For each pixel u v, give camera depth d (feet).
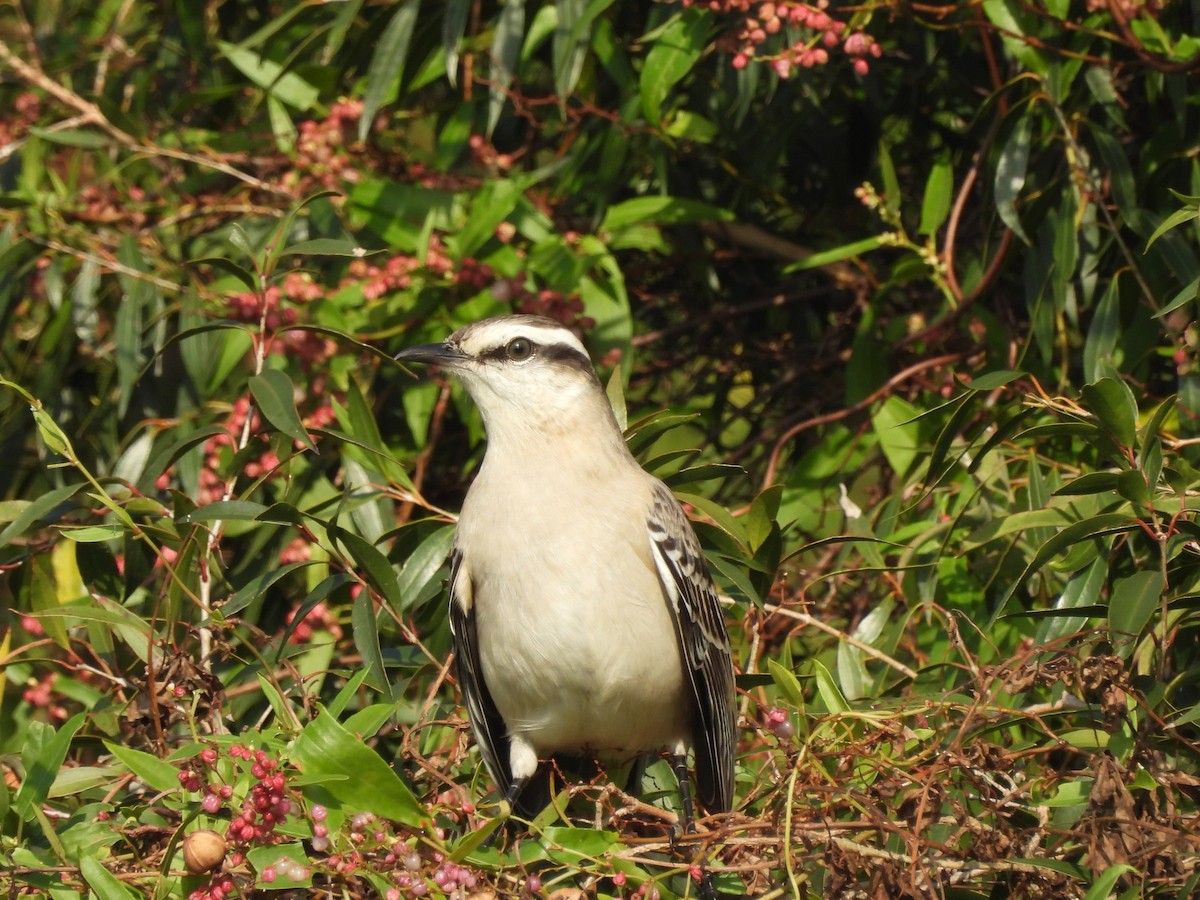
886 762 22.53
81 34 44.57
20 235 38.17
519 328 27.43
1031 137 34.04
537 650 26.37
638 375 43.88
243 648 31.96
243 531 34.76
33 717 33.01
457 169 38.37
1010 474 31.81
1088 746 24.22
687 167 41.60
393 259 35.29
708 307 43.45
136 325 34.86
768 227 43.39
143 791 24.90
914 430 32.99
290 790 21.53
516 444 27.20
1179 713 23.45
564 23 33.32
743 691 28.60
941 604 30.35
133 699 25.07
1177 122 32.81
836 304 42.65
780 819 22.72
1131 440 24.22
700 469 30.25
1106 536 26.27
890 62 40.93
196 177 40.04
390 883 20.98
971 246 40.04
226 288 35.47
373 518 31.91
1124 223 32.91
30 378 39.63
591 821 25.29
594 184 37.78
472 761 29.43
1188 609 25.04
